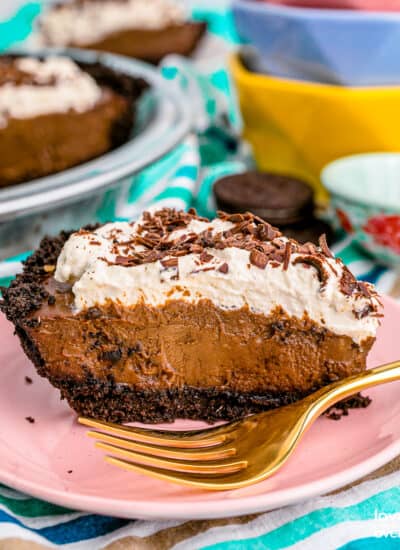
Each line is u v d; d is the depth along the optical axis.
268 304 0.35
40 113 0.51
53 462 0.33
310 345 0.36
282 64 0.51
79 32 0.72
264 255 0.35
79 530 0.31
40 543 0.31
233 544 0.31
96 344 0.35
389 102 0.49
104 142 0.53
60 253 0.37
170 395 0.36
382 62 0.49
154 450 0.33
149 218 0.38
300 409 0.34
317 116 0.50
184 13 0.77
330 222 0.48
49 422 0.35
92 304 0.35
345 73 0.49
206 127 0.58
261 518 0.31
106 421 0.35
